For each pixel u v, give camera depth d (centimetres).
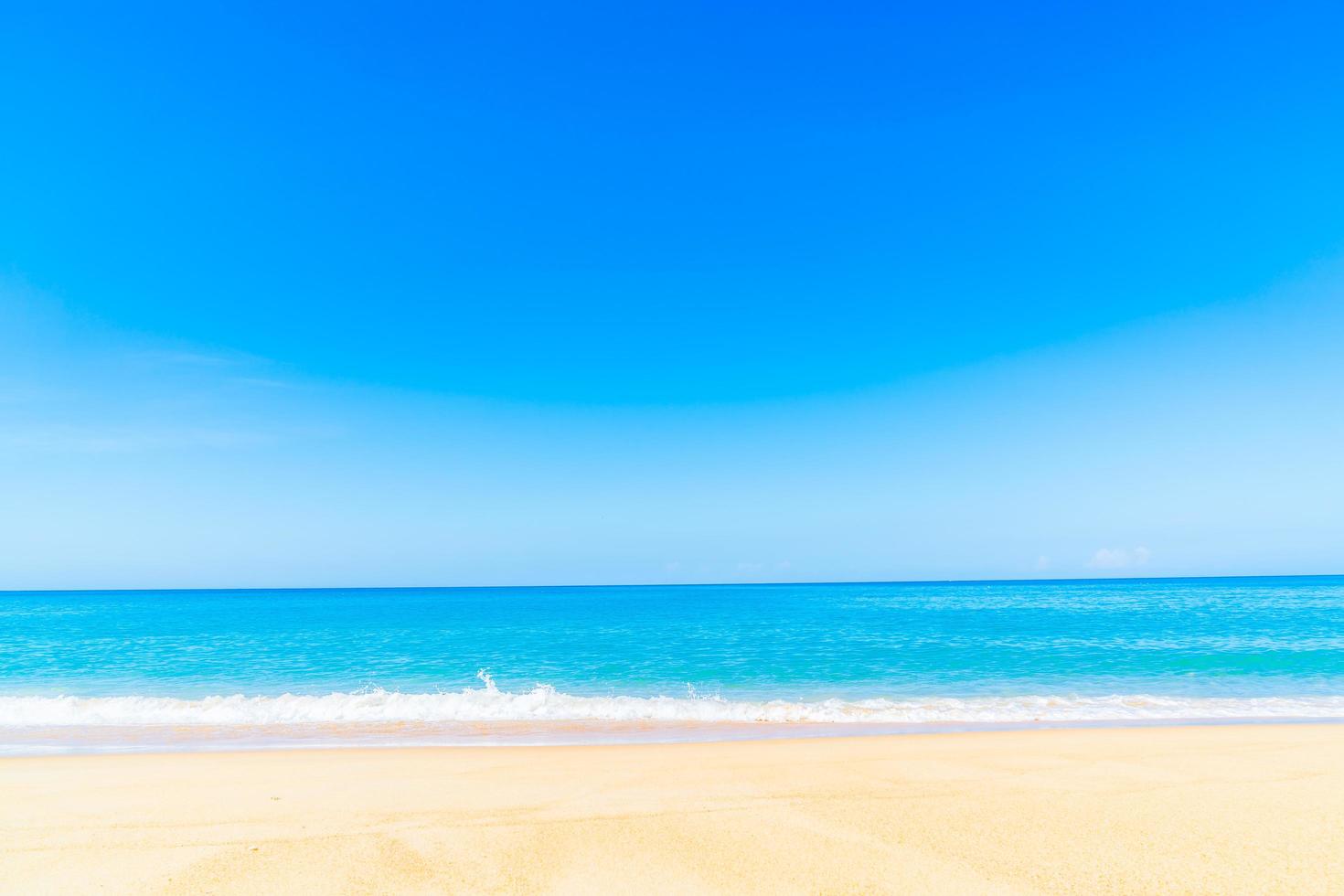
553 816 793
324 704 1828
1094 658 2923
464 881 599
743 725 1638
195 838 714
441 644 3816
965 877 602
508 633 4547
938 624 5088
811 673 2627
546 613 7262
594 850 676
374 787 948
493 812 814
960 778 984
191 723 1655
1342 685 2236
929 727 1602
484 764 1120
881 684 2362
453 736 1512
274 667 2856
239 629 4947
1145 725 1590
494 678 2527
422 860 651
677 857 659
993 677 2491
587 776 1014
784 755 1190
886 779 983
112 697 2142
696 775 1017
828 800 865
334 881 598
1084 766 1055
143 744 1427
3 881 598
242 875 613
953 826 750
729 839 709
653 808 830
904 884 586
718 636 4181
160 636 4331
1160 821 758
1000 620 5419
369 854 668
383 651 3450
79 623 5731
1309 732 1374
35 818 788
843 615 6338
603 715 1738
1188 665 2691
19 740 1475
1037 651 3225
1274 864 625
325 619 6172
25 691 2270
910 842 694
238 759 1195
